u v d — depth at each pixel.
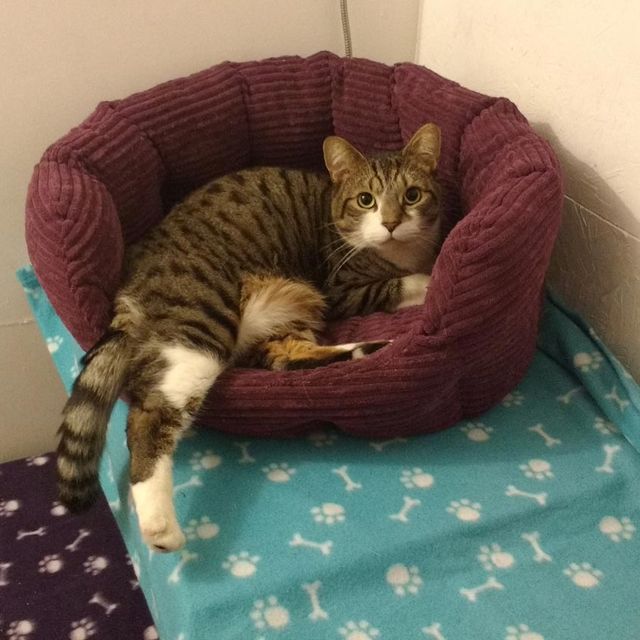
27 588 1.42
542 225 1.04
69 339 1.42
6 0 1.29
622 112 1.13
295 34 1.55
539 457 1.10
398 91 1.43
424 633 0.86
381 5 1.59
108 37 1.40
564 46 1.22
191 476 1.05
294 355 1.19
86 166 1.24
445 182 1.40
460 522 0.98
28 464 1.71
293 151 1.55
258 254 1.28
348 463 1.08
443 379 1.04
